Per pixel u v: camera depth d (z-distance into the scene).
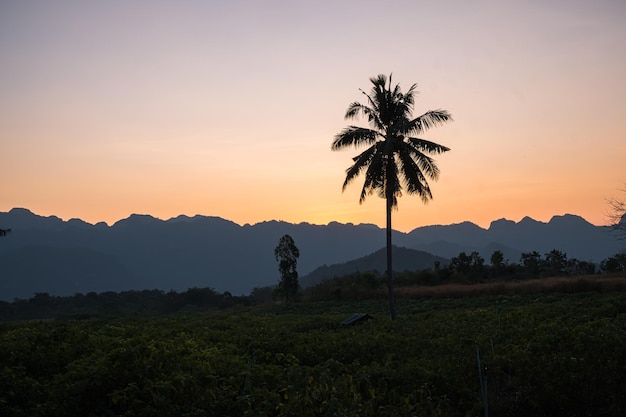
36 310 102.06
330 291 66.81
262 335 22.11
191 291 113.31
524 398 11.88
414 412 9.61
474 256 79.19
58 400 10.32
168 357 12.40
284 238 76.44
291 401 9.10
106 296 119.25
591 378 11.75
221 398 9.95
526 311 29.64
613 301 31.30
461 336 20.66
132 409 9.70
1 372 11.88
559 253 88.12
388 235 34.78
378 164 33.09
